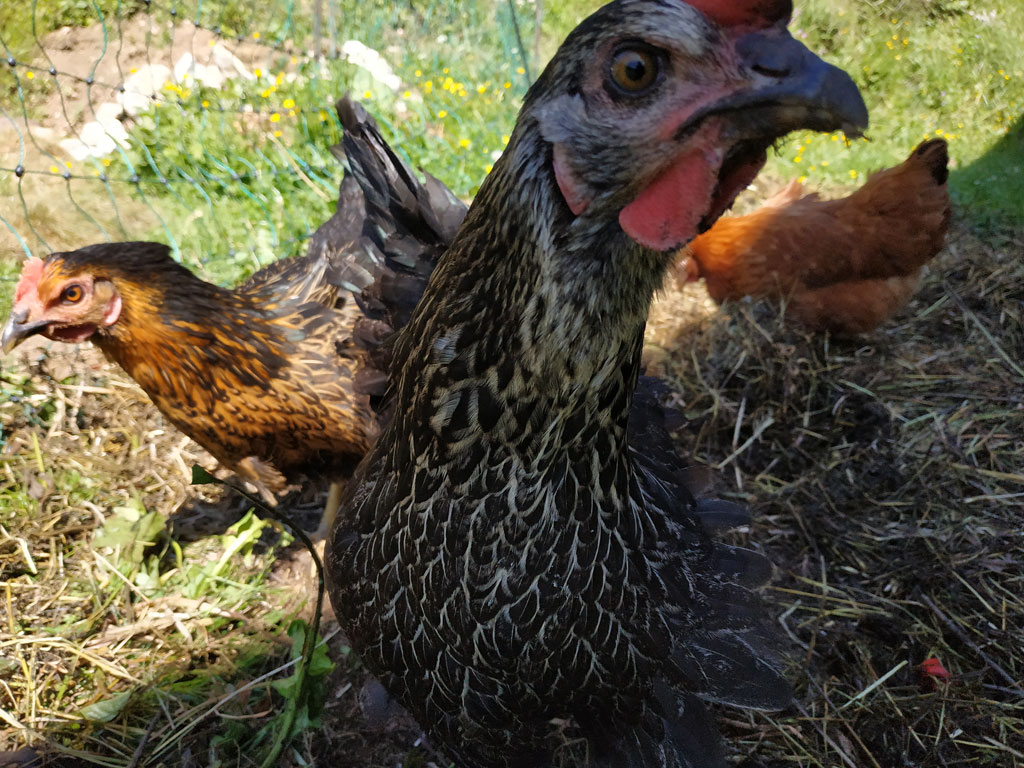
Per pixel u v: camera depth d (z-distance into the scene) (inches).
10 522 18.3
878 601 17.9
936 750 15.2
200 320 15.9
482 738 10.9
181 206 26.5
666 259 7.6
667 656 10.5
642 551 9.7
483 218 7.7
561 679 9.9
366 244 17.7
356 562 10.4
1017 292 27.3
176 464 20.4
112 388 21.7
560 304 7.4
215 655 16.6
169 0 35.1
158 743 15.0
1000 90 41.4
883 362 24.5
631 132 6.7
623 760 11.2
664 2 6.6
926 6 47.4
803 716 15.8
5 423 20.2
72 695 15.7
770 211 24.5
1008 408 22.8
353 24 36.9
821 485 20.6
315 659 14.8
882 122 39.8
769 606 17.2
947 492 20.4
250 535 18.2
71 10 33.4
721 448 21.6
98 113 29.0
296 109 29.8
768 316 24.5
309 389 16.7
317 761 14.9
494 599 9.1
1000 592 18.0
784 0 6.6
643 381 16.0
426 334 8.4
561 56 7.0
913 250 22.9
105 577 17.6
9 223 24.0
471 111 32.9
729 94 6.6
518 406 8.0
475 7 39.2
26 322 15.3
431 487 8.9
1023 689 16.2
